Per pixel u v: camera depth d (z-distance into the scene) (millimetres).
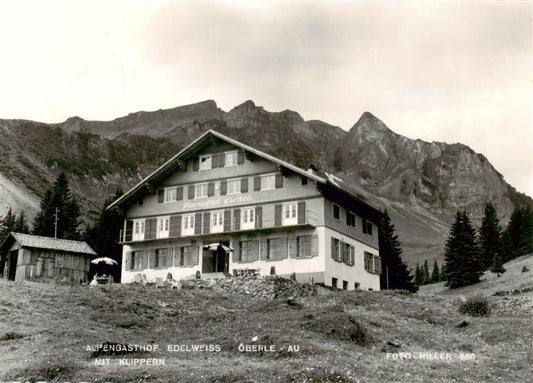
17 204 125125
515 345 28031
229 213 52438
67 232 70125
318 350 22859
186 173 55969
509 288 61750
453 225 75562
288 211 49969
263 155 51406
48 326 25891
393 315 34344
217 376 19109
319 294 43000
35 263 47156
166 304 32938
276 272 48719
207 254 53531
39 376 18906
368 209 57312
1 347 22516
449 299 39969
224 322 29391
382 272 68562
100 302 31281
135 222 57562
